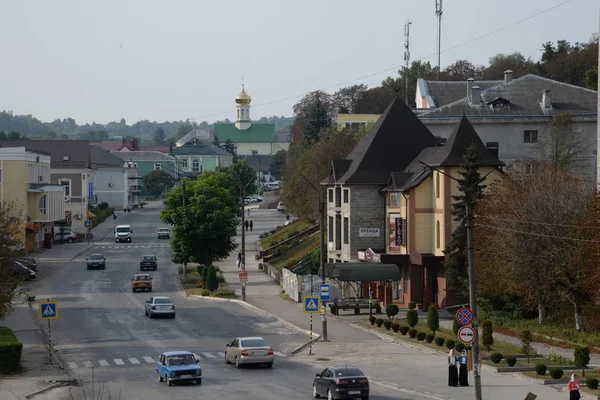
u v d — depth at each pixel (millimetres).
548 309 91750
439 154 108188
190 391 60812
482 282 90812
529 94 142250
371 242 118000
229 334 90000
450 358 62281
